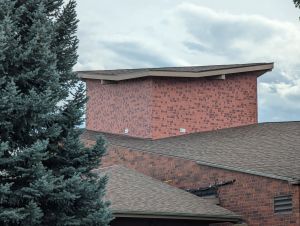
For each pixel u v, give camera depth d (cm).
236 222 1853
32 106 1152
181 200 1834
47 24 1248
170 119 2616
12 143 1184
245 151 2105
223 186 1933
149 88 2608
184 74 2625
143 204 1692
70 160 1254
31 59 1211
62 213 1205
